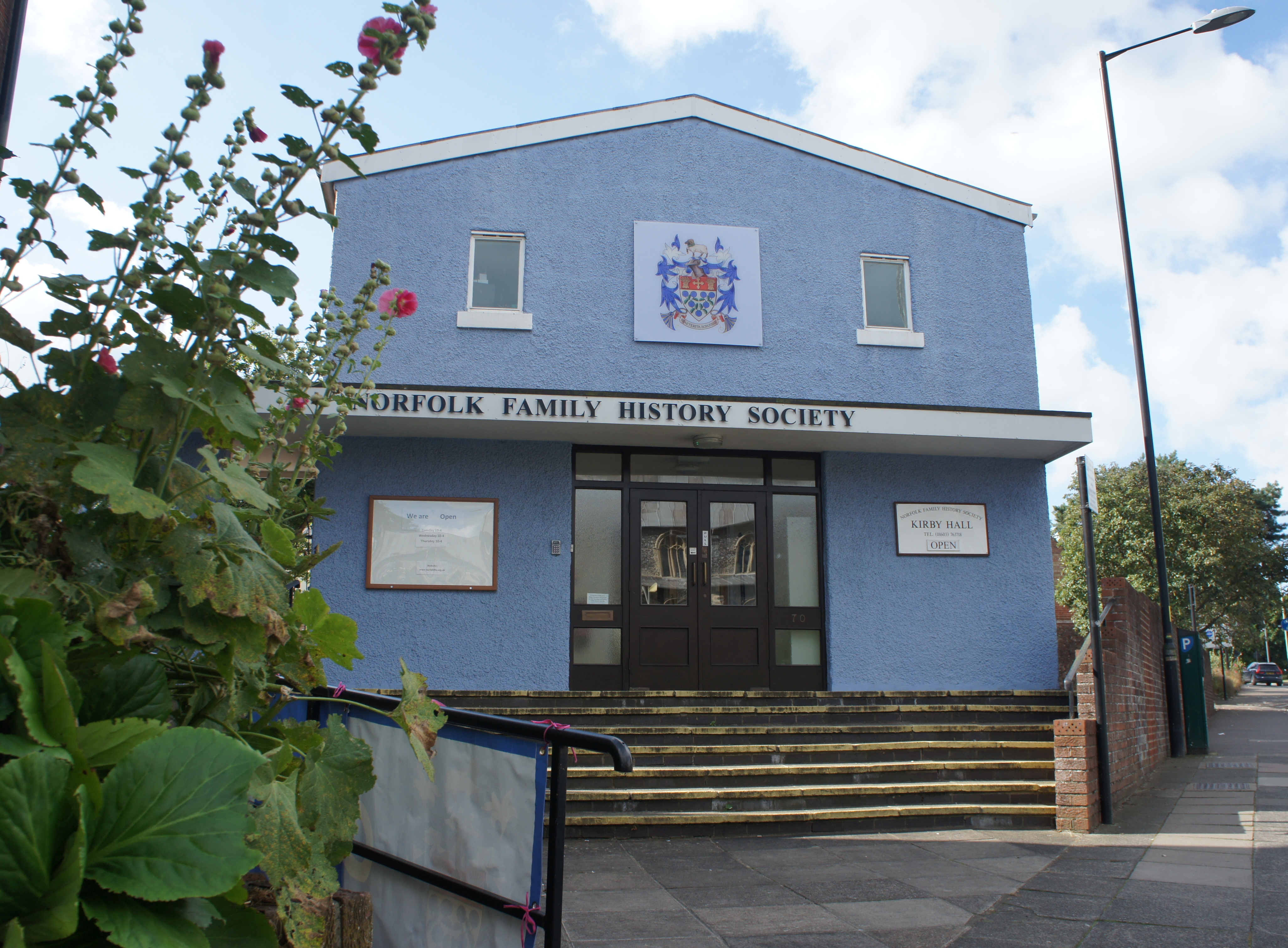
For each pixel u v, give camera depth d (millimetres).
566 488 9320
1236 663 58719
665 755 7359
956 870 5727
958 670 9531
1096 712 7414
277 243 1737
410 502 9055
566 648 9016
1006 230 10578
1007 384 10234
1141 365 13969
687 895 5148
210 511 1724
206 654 1708
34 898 1171
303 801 1887
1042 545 9883
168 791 1301
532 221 9734
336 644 1976
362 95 1834
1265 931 4418
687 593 9570
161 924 1255
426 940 2588
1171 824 7273
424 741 2100
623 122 10062
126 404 1582
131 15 1820
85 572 1547
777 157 10289
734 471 9867
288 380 2648
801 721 8086
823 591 9672
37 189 1728
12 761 1192
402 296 3148
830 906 4918
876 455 9891
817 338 9992
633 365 9625
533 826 2361
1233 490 34000
